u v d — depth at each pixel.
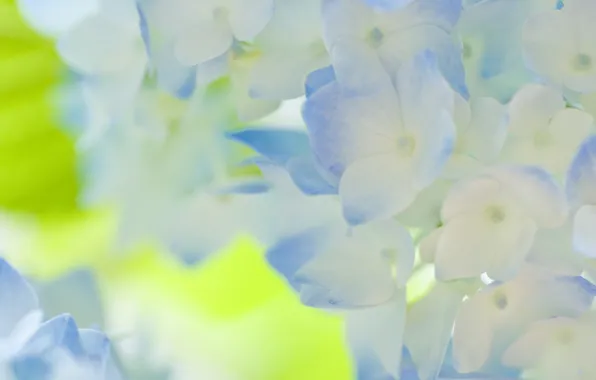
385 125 0.37
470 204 0.37
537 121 0.38
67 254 0.42
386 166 0.37
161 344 0.42
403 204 0.37
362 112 0.37
